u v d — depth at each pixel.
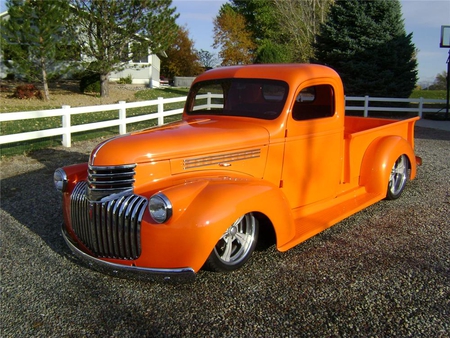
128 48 22.00
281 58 26.77
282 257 4.12
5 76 27.03
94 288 3.66
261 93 4.45
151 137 3.81
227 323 3.11
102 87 23.30
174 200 3.27
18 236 4.85
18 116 9.22
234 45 39.31
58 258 4.26
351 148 5.14
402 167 5.90
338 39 17.94
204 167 3.88
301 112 4.47
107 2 20.12
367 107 16.36
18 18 18.83
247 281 3.68
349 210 4.86
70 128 10.19
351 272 3.81
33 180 7.25
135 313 3.27
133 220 3.40
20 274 3.93
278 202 3.80
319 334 2.96
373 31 17.69
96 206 3.59
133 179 3.58
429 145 10.43
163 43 21.61
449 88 15.85
